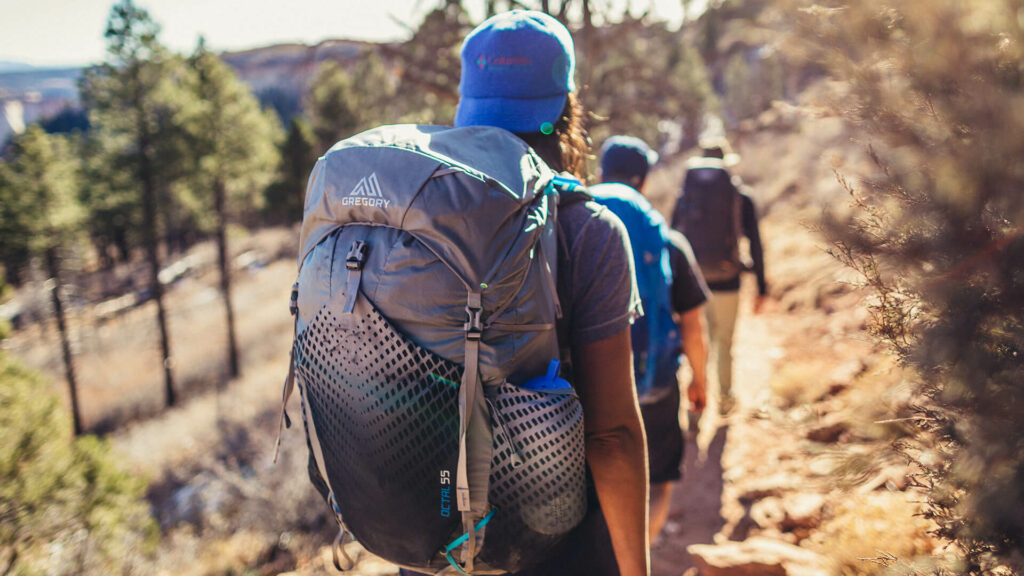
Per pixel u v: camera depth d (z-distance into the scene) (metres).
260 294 42.06
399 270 1.06
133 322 43.09
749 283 9.60
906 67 0.95
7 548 6.41
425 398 1.07
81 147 31.59
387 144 1.15
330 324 1.11
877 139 1.04
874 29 0.98
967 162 0.87
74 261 32.72
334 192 1.15
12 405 7.43
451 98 6.68
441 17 6.52
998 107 0.84
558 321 1.22
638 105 9.47
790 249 9.44
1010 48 0.87
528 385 1.10
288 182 41.50
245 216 58.41
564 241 1.20
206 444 14.75
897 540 1.75
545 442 1.07
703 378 3.02
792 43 1.07
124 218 31.66
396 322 1.07
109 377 33.03
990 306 0.91
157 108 28.33
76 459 7.64
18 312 42.53
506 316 1.07
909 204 0.99
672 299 2.86
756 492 3.71
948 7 0.88
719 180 4.96
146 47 27.05
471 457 1.07
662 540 3.52
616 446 1.25
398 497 1.10
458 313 1.06
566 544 1.31
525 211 1.10
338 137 28.94
